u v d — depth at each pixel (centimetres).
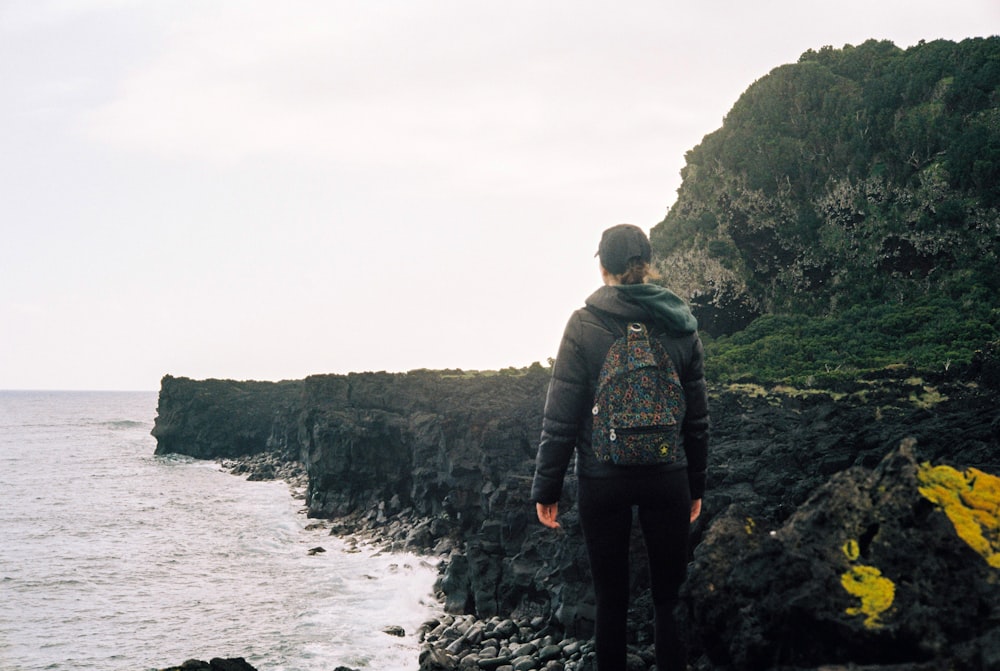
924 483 322
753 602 323
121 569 2981
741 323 6506
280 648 1908
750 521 394
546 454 379
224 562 3120
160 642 2014
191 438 9588
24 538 3759
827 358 3866
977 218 5397
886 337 4216
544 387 3544
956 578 286
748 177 6731
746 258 6575
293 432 8150
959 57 6600
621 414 359
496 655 1622
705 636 351
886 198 6012
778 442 1691
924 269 5603
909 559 299
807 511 342
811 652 297
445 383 4322
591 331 379
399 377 4697
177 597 2503
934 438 1311
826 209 6331
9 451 10169
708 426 396
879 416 1862
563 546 1570
